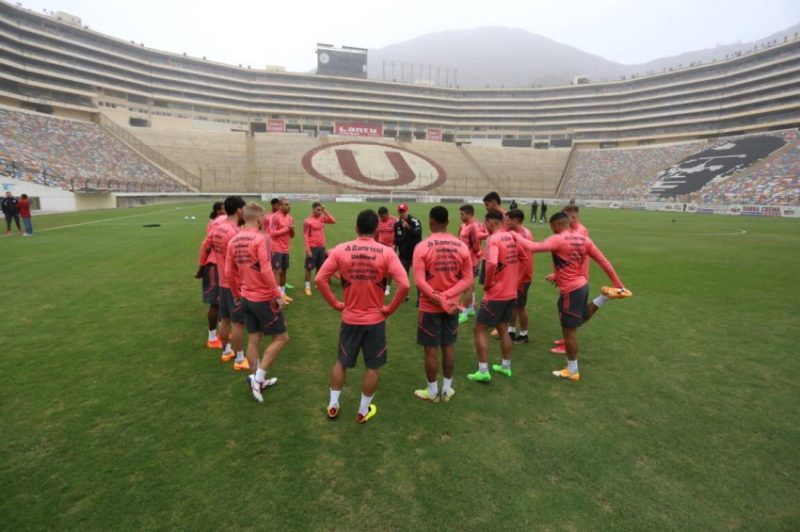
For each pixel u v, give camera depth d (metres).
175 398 4.46
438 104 99.81
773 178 47.22
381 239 9.20
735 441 3.87
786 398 4.70
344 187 61.62
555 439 3.87
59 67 62.72
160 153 58.47
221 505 2.99
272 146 69.25
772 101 66.81
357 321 3.98
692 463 3.54
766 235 22.00
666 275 11.61
